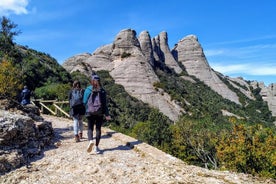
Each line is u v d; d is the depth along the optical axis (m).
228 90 154.50
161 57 161.38
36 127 8.09
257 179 6.23
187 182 5.36
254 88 176.38
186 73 158.50
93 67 115.75
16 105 9.80
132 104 81.31
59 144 8.25
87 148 7.34
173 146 38.22
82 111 8.88
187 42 171.38
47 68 58.12
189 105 100.12
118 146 8.09
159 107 91.25
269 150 22.38
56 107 17.12
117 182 5.44
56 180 5.58
